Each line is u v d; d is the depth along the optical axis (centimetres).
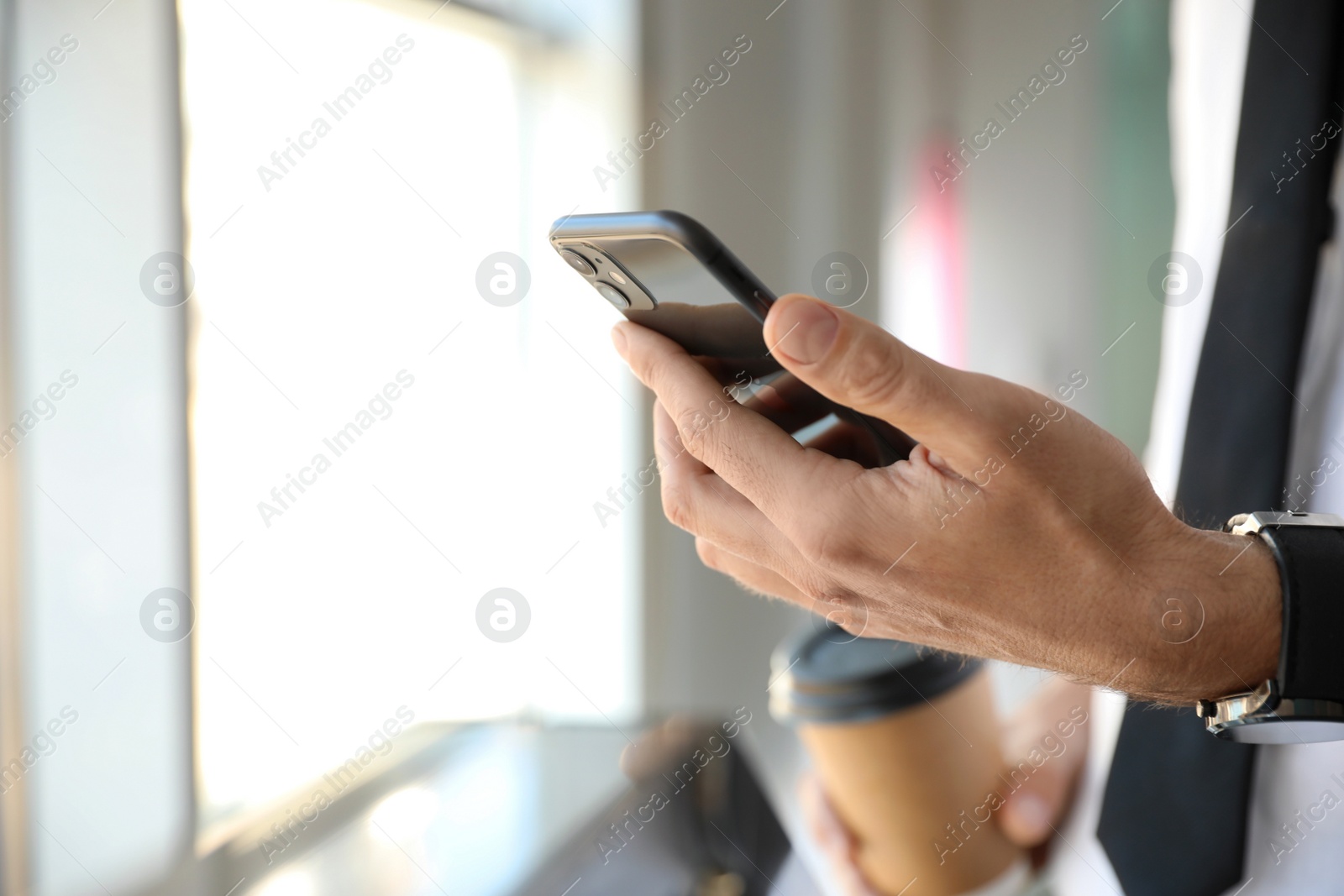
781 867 114
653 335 51
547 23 230
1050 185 244
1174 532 42
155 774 170
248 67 186
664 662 246
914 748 78
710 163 238
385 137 210
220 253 183
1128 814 65
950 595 44
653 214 43
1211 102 76
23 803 162
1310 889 57
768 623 243
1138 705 65
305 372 199
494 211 230
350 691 206
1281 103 57
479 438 231
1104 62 239
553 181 234
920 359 37
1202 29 77
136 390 170
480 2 220
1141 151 242
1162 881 62
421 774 157
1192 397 61
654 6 233
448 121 220
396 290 214
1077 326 249
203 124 179
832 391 37
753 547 51
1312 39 56
